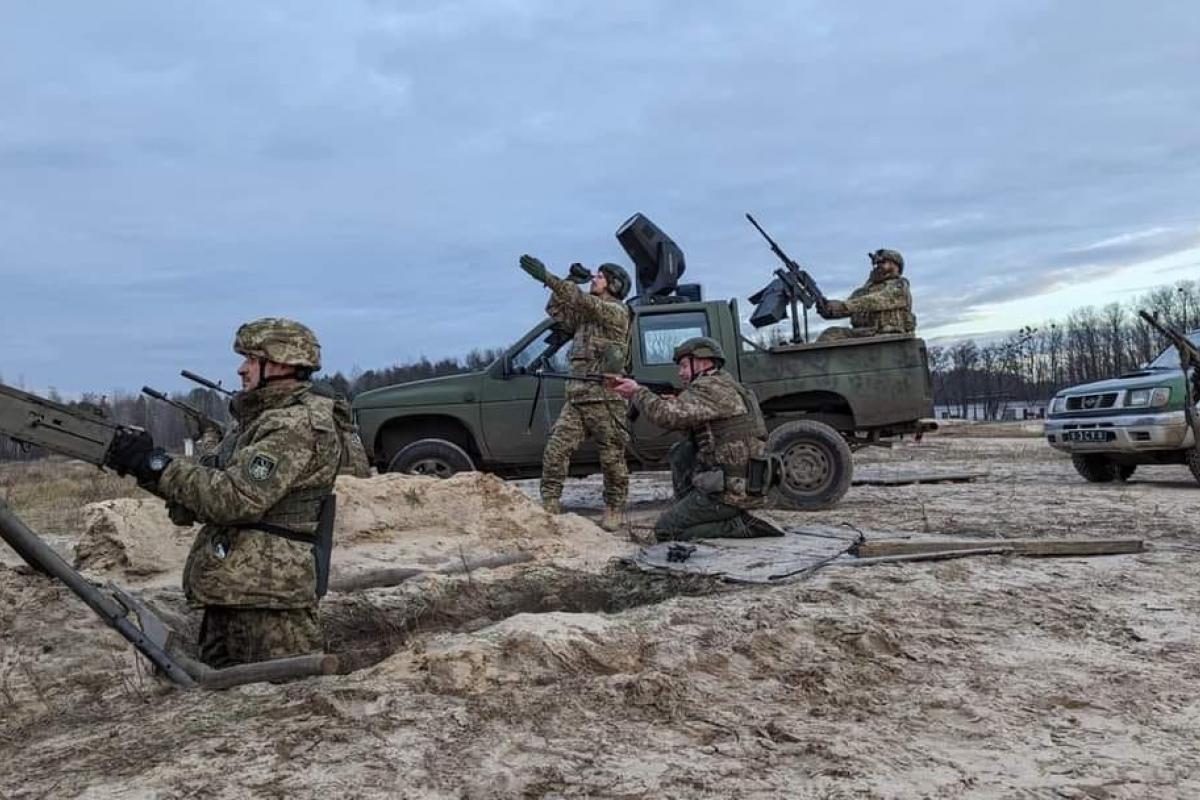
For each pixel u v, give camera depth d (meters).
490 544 6.41
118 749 2.87
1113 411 10.69
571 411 7.46
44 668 3.81
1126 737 3.07
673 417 6.42
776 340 9.84
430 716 3.06
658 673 3.44
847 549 6.12
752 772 2.72
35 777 2.69
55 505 13.31
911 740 3.01
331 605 5.14
